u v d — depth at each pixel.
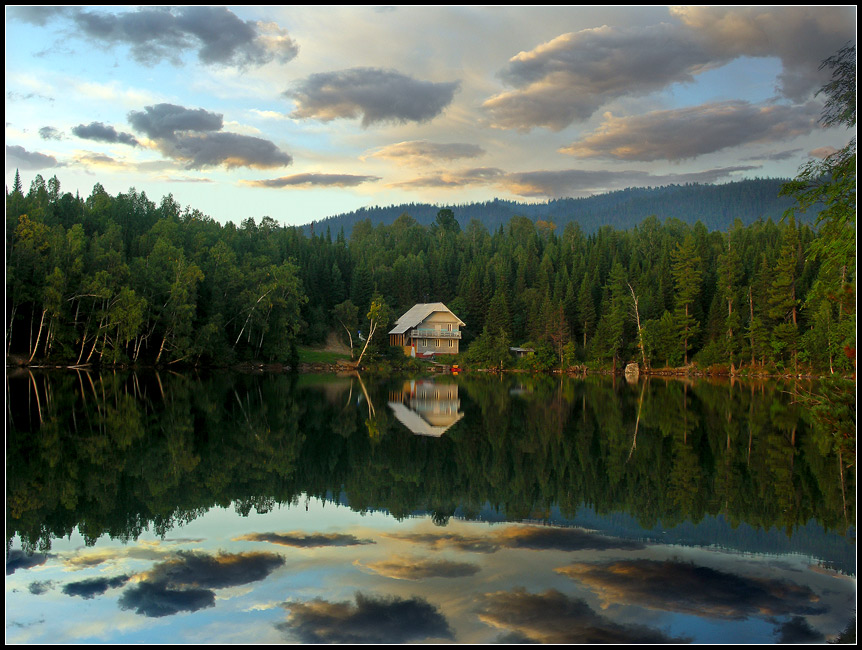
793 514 13.38
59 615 8.20
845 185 17.08
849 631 7.95
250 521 12.58
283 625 7.92
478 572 9.80
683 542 11.47
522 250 121.88
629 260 102.44
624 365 77.12
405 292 102.69
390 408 34.66
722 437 24.31
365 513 13.30
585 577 9.64
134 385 43.81
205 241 82.38
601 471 17.91
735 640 7.68
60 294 53.44
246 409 32.19
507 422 28.97
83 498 14.20
